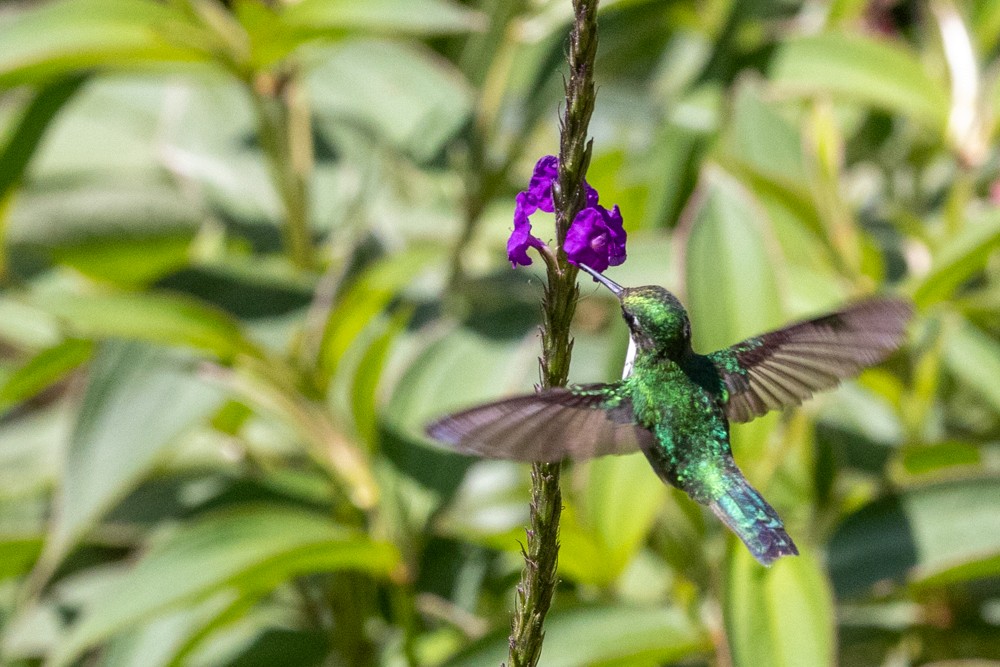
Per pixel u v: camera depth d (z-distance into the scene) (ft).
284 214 9.66
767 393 8.86
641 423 8.79
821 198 9.60
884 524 9.22
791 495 9.36
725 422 8.82
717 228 9.27
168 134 10.14
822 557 9.21
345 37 9.51
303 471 9.57
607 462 9.19
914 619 9.48
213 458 9.66
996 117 9.60
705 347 9.23
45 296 9.34
